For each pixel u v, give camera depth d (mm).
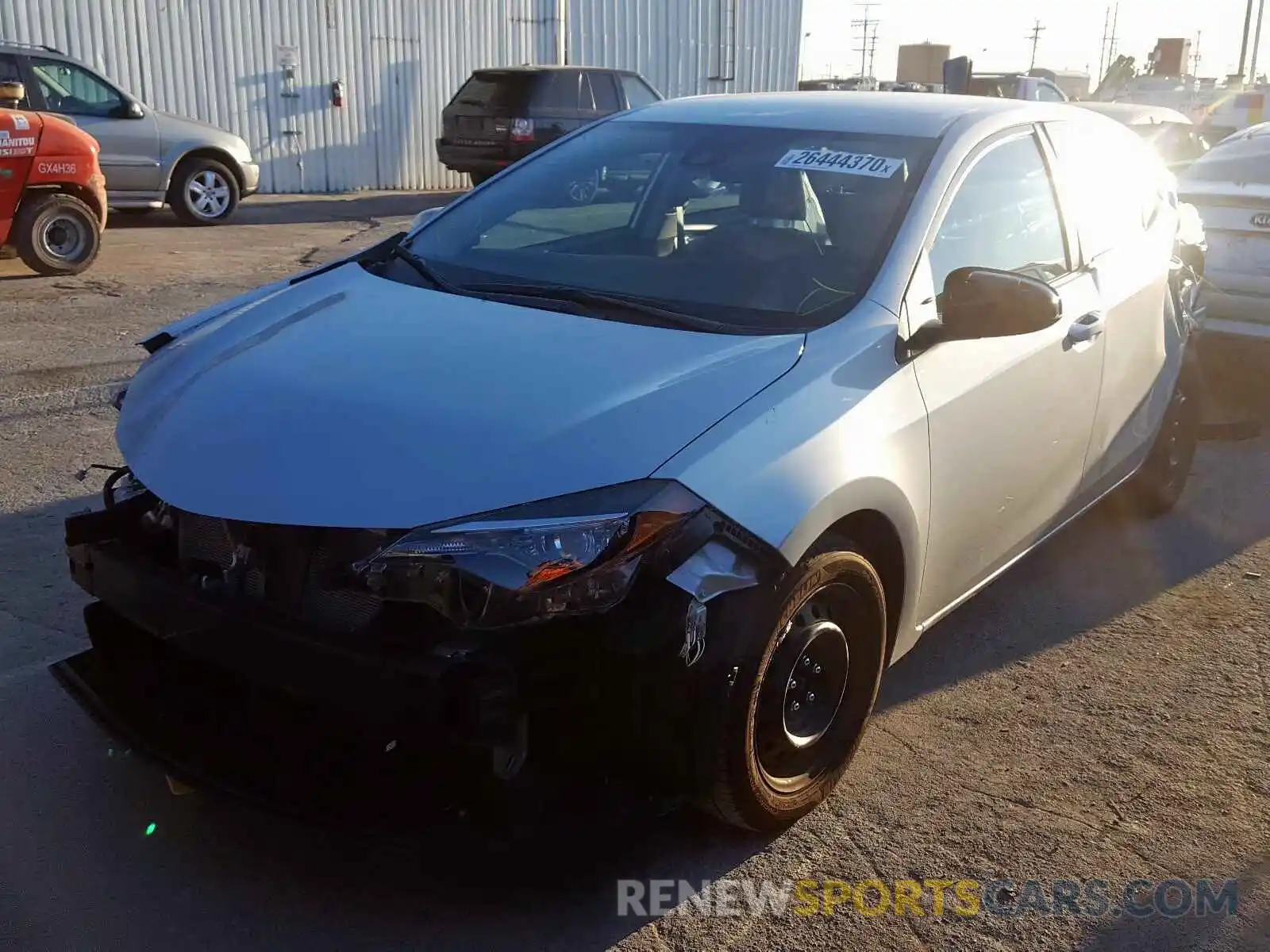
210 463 2781
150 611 2846
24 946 2684
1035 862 3107
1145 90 30109
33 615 4125
